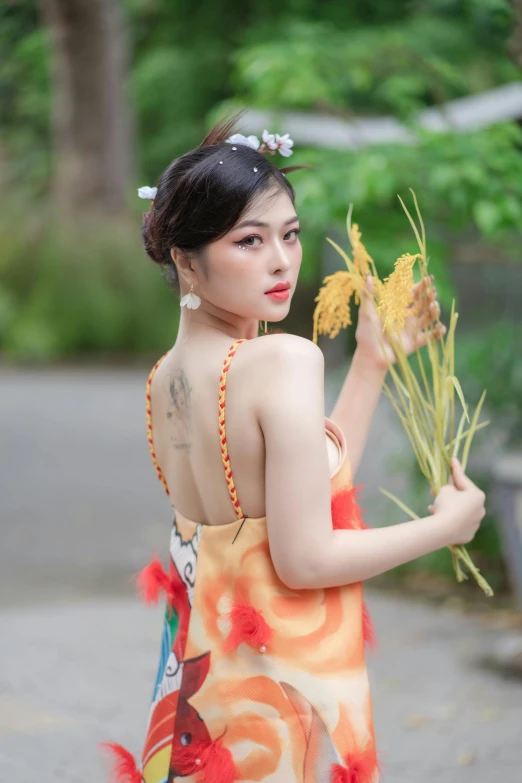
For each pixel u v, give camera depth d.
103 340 22.47
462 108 6.18
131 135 22.69
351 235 2.35
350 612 2.00
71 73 20.89
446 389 2.24
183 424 2.10
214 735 1.99
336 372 7.79
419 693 4.87
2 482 10.24
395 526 2.01
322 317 2.37
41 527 8.50
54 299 22.38
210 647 2.01
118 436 13.02
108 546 7.96
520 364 6.65
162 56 23.72
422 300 2.31
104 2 20.47
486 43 7.02
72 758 3.95
